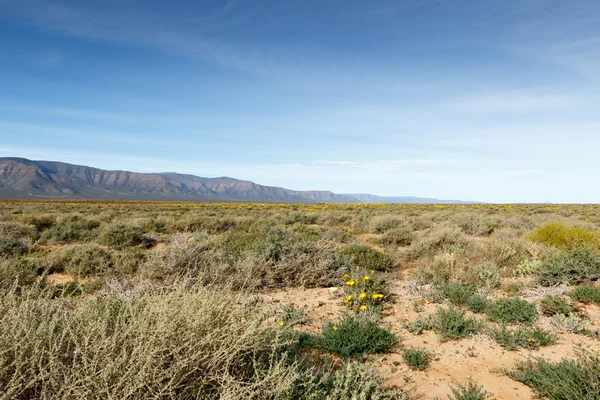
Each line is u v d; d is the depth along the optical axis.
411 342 4.95
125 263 8.70
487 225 18.34
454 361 4.41
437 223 18.70
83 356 2.33
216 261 7.95
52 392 2.31
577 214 28.69
